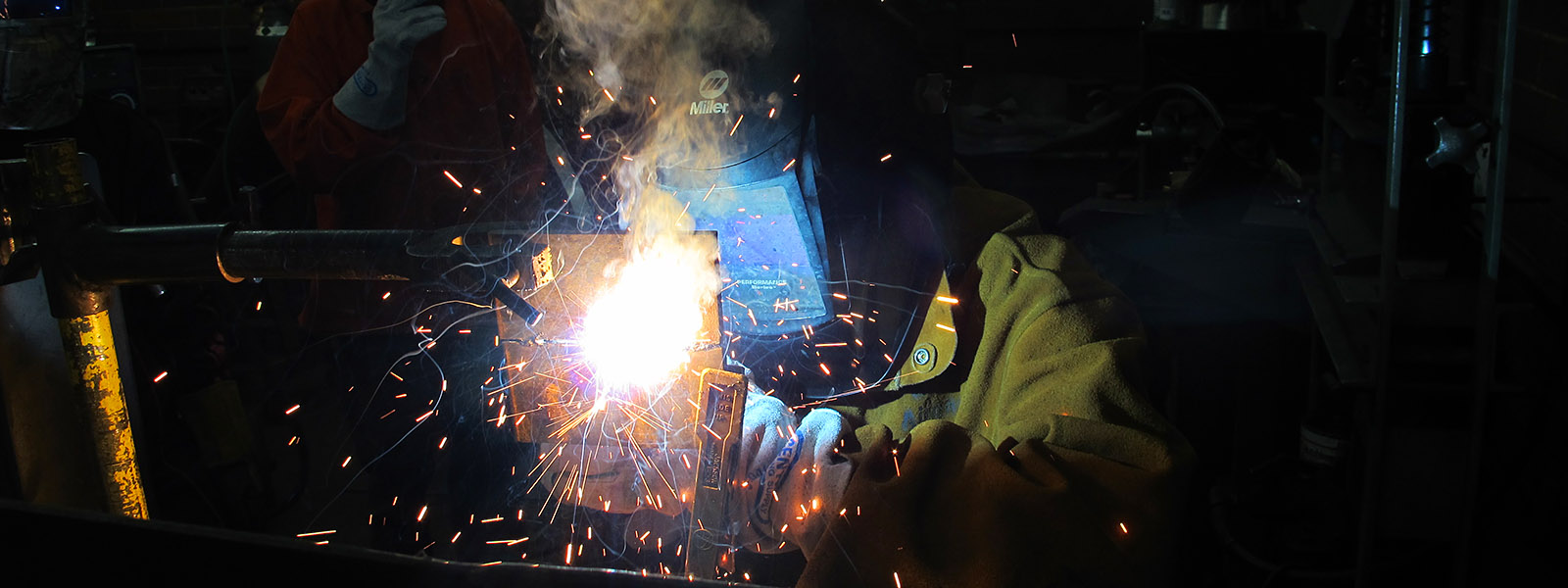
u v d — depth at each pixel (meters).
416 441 2.48
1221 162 3.03
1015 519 1.05
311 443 3.55
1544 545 2.03
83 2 2.52
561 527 2.04
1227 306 3.01
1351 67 3.00
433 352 2.36
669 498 1.28
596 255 1.02
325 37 2.37
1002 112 5.46
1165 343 3.05
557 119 1.22
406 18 2.23
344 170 2.27
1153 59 3.68
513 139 2.33
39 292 1.24
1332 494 2.65
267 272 1.06
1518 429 2.22
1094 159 4.67
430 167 2.30
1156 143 3.61
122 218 2.60
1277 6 3.71
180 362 2.76
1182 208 3.10
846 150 1.27
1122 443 1.15
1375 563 2.32
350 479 3.32
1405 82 1.97
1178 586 1.09
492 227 1.02
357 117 2.24
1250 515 2.66
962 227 1.52
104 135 2.59
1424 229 2.10
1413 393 2.08
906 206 1.39
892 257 1.41
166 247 1.07
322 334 2.41
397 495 2.57
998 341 1.42
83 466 1.30
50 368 1.26
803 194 1.22
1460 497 2.09
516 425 1.15
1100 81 5.39
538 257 1.00
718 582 0.74
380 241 1.02
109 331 1.17
